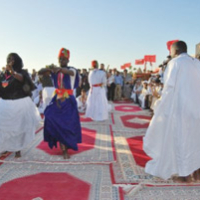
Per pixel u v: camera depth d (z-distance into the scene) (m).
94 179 3.49
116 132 6.39
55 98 4.44
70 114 4.39
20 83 4.27
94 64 8.05
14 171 3.77
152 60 17.53
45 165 4.04
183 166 3.13
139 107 12.03
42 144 5.23
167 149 3.23
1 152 4.46
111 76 15.66
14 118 4.20
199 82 3.23
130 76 17.38
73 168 3.91
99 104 7.94
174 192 3.11
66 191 3.12
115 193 3.07
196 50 5.32
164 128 3.31
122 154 4.61
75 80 4.51
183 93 3.17
